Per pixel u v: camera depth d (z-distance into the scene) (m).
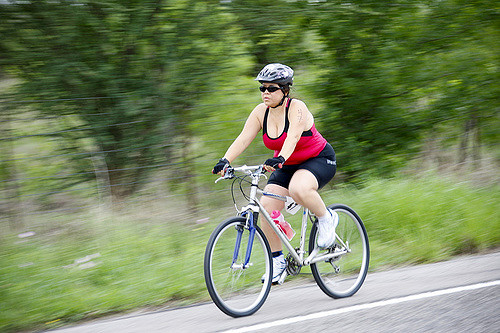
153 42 14.59
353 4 16.05
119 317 8.95
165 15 14.60
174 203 14.63
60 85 14.09
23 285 9.85
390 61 16.19
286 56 16.22
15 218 13.56
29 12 13.81
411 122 16.25
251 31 15.56
